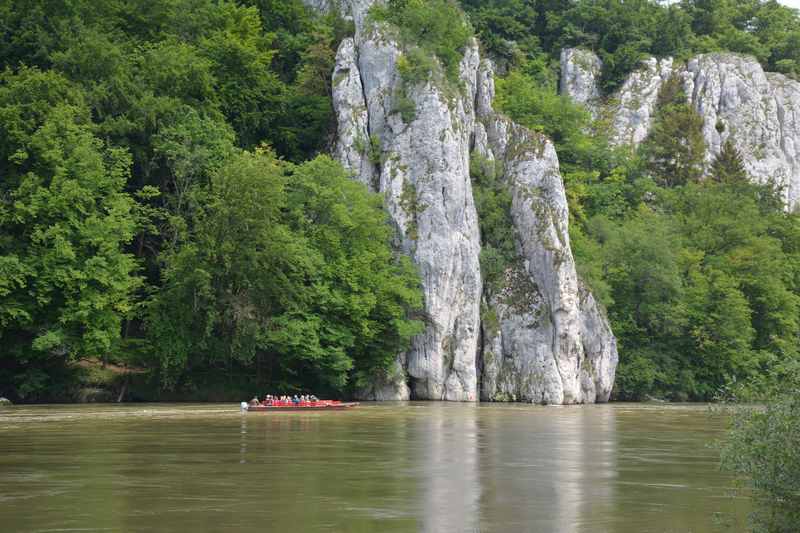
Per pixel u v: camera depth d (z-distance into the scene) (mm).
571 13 160250
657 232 102375
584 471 32156
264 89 93000
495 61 144375
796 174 158875
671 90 152500
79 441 39344
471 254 87312
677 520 23297
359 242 79812
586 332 90250
